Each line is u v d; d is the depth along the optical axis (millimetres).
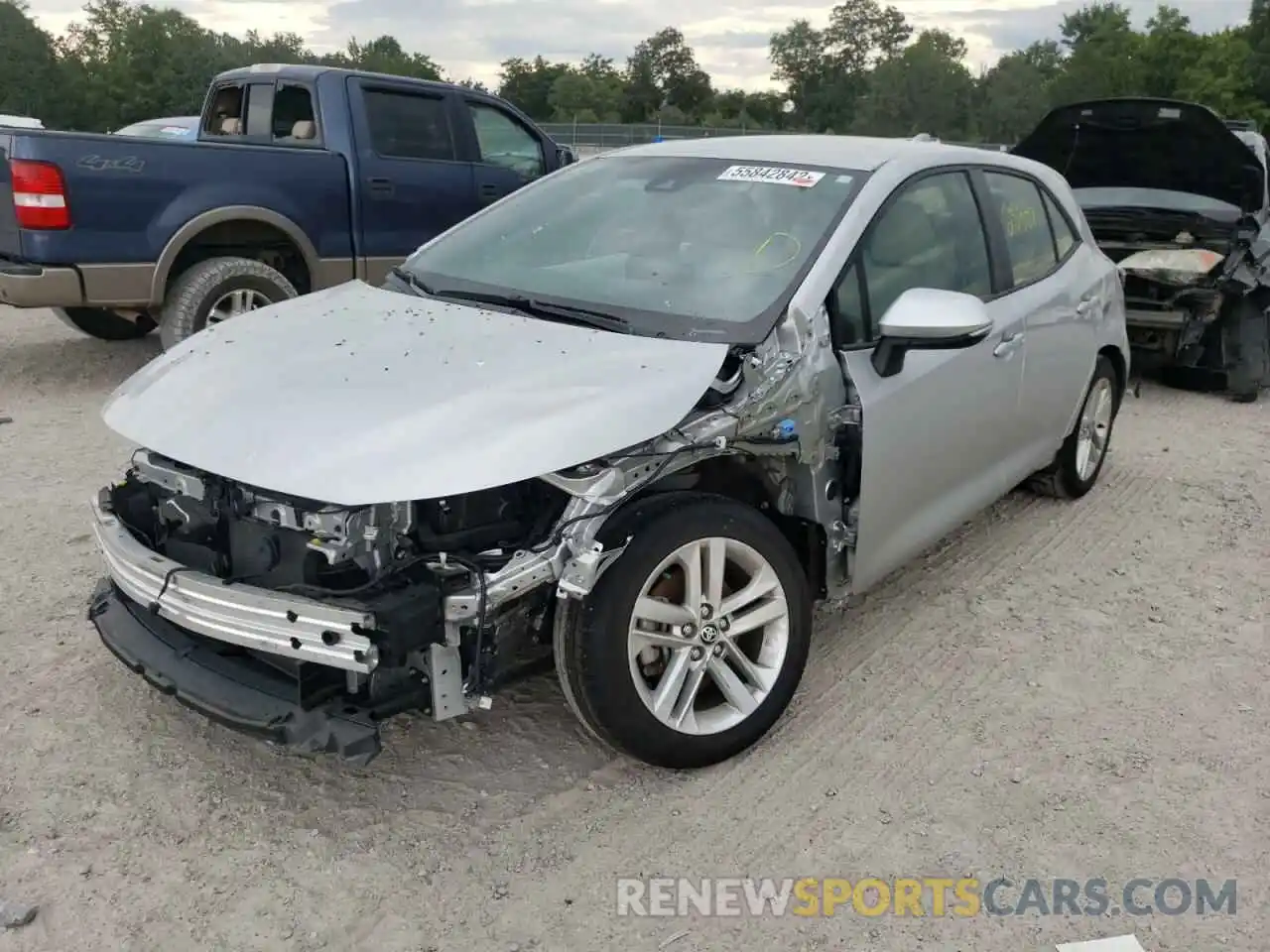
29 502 5363
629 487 2992
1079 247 5371
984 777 3383
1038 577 4859
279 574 2986
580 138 31203
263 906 2783
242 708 2912
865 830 3129
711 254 3801
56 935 2668
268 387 3189
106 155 6809
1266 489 6152
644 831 3094
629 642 3068
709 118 92188
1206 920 2816
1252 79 74875
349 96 8031
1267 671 4082
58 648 3971
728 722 3352
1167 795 3318
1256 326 8211
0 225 6980
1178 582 4852
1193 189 8352
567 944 2689
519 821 3121
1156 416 7773
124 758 3357
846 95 97375
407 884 2875
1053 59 92500
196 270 7281
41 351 8758
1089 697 3869
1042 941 2742
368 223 8141
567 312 3646
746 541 3311
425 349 3377
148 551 3129
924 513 4105
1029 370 4664
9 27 70250
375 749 2809
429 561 2857
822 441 3506
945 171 4348
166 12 76000
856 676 3957
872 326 3748
